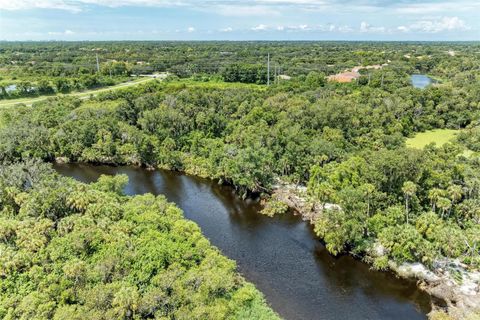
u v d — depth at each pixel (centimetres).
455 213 6775
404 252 5775
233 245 6712
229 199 8719
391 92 14038
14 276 4766
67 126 11481
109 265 4881
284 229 7325
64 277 4744
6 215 6234
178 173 10406
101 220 5803
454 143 10294
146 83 15975
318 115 10956
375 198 6869
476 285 5469
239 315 4706
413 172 7019
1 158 10119
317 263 6188
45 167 8000
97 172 10456
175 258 5134
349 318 4975
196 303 4416
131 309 4322
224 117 11981
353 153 9162
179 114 11500
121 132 11300
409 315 5031
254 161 8512
